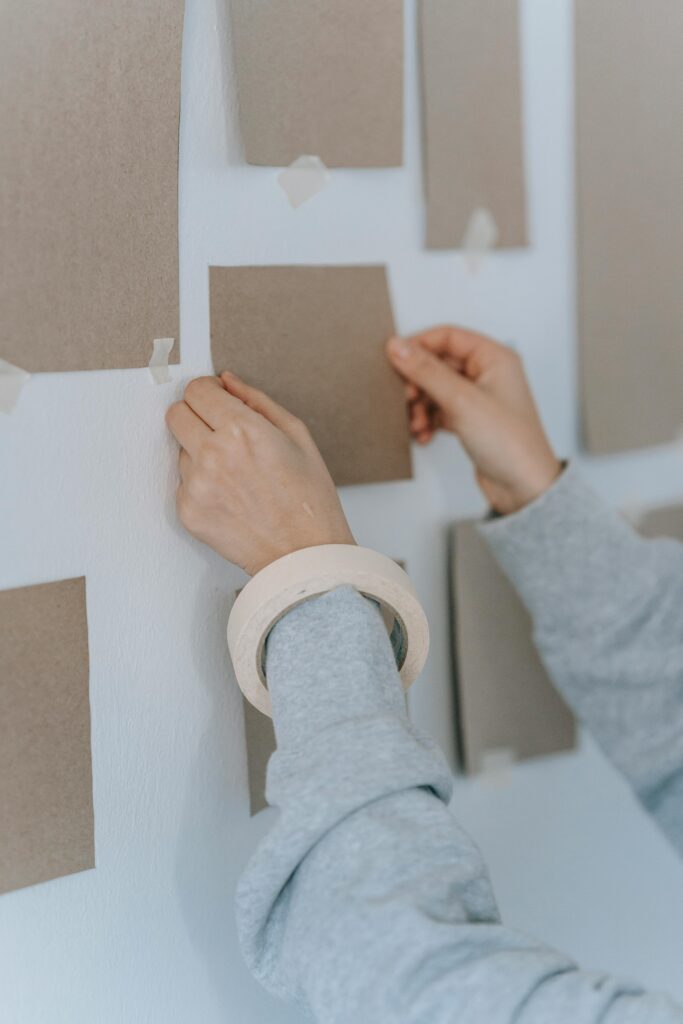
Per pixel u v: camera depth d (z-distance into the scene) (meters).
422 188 0.71
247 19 0.59
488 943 0.44
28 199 0.52
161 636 0.61
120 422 0.57
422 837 0.45
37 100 0.51
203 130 0.59
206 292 0.60
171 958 0.64
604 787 0.92
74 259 0.54
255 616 0.51
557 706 0.86
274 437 0.55
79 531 0.57
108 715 0.59
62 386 0.55
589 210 0.80
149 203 0.56
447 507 0.78
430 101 0.70
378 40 0.65
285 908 0.49
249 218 0.62
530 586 0.74
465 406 0.70
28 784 0.56
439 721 0.80
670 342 0.87
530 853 0.87
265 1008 0.70
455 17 0.70
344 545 0.54
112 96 0.53
